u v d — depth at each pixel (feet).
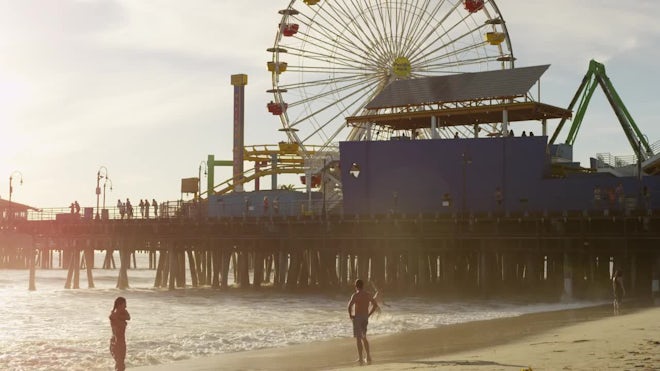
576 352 76.13
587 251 211.20
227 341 118.93
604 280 232.73
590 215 211.20
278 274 270.46
